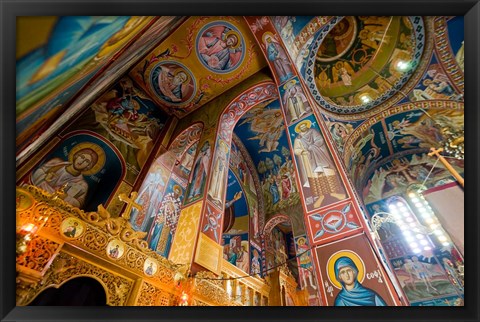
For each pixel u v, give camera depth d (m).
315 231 4.59
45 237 3.25
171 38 8.08
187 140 9.24
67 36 2.25
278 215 10.39
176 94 9.45
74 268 3.42
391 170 9.47
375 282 3.57
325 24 7.02
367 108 8.01
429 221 8.16
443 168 8.74
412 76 7.22
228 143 8.19
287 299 7.42
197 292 4.45
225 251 9.26
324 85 7.71
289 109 6.85
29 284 2.95
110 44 3.51
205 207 6.10
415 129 8.24
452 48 6.44
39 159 5.90
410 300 7.01
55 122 4.07
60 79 2.77
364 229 4.18
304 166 5.64
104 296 3.54
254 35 7.51
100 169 7.03
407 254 7.85
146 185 7.70
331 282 3.84
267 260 9.30
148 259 4.14
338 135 7.95
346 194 4.80
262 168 11.57
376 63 7.43
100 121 7.73
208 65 8.72
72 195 6.19
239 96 8.74
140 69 8.83
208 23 7.66
